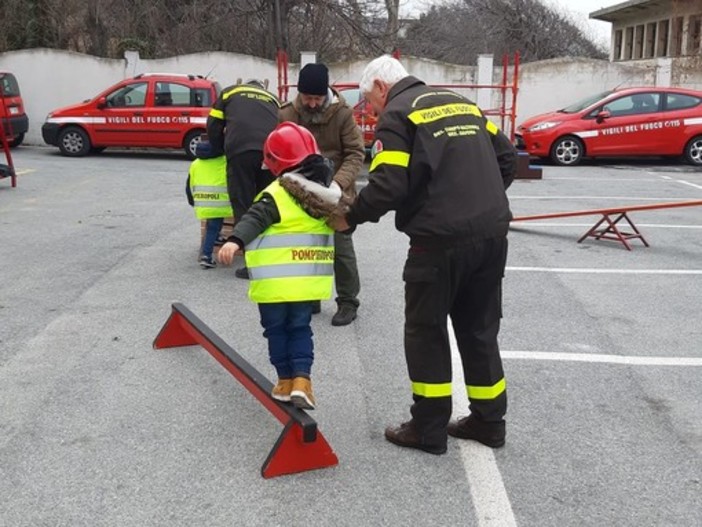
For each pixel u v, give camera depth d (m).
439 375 3.56
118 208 10.30
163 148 16.30
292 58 24.53
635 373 4.70
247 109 6.64
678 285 6.67
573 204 11.05
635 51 31.53
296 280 3.54
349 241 5.52
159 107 16.06
